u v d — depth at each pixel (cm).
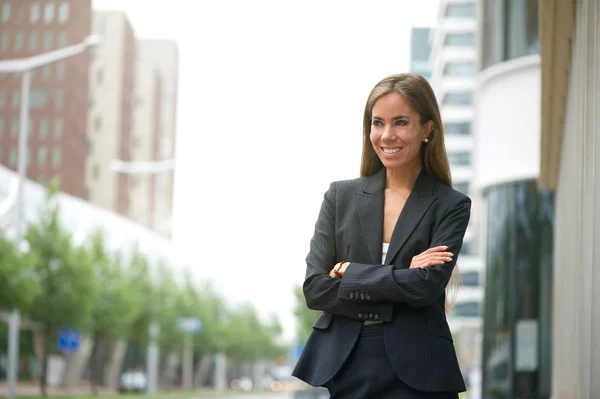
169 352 7288
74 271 3625
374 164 312
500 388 1959
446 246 288
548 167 1388
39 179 8912
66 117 8975
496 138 2059
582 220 709
